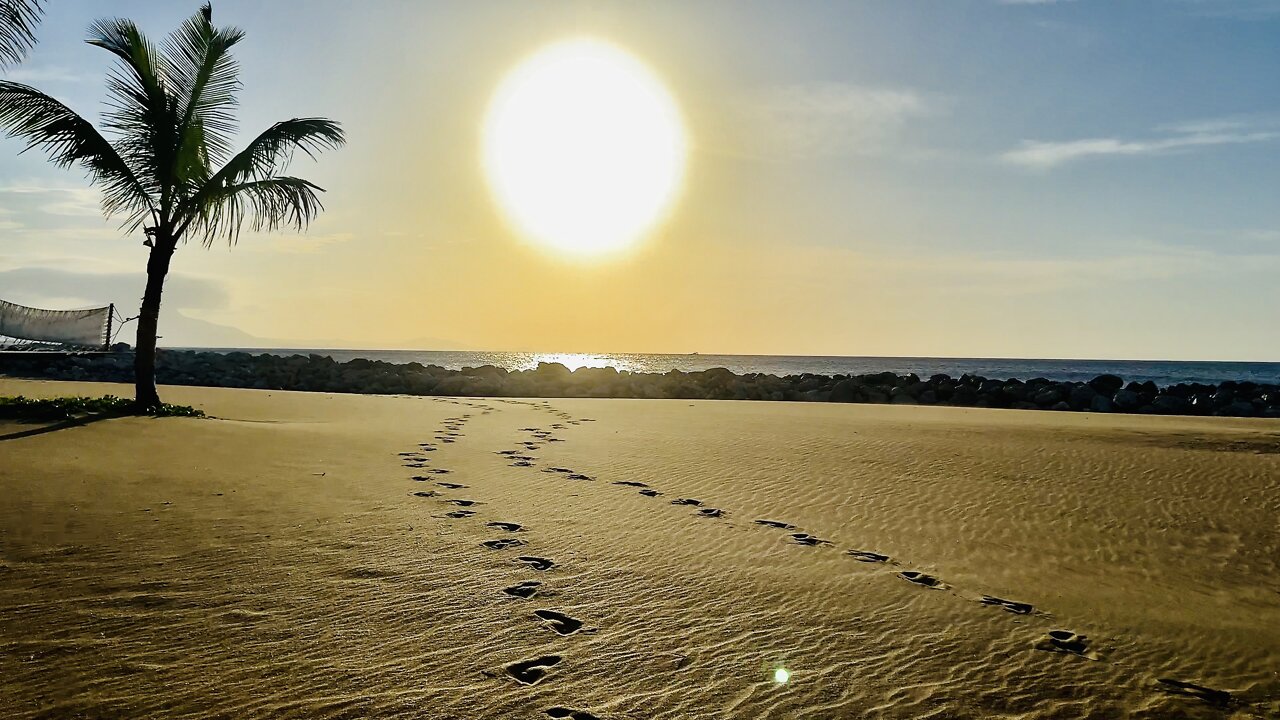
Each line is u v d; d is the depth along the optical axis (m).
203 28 15.77
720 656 4.96
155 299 15.51
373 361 47.00
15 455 9.66
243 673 4.33
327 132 15.85
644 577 6.45
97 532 6.68
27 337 23.62
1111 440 17.05
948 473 12.52
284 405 20.50
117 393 23.00
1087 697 4.78
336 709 3.99
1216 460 14.44
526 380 39.88
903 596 6.39
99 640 4.62
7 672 4.18
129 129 15.39
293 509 7.97
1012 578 7.22
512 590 5.95
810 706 4.37
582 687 4.41
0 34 9.84
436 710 4.05
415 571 6.23
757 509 9.44
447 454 12.59
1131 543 8.86
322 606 5.38
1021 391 36.72
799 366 153.12
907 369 133.00
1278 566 8.30
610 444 14.80
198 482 8.87
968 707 4.52
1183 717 4.62
